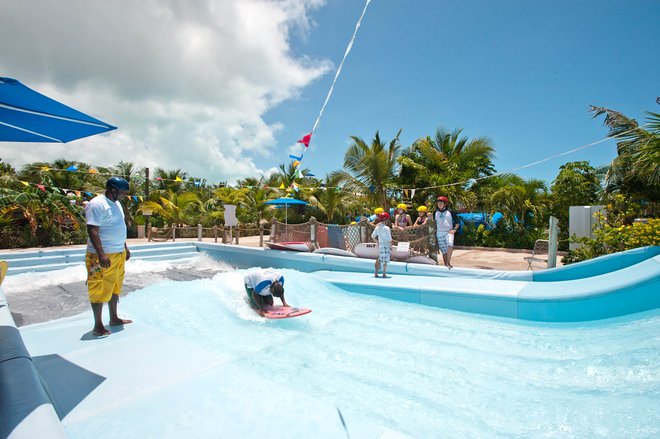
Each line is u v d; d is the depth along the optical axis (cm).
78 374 305
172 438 221
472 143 1800
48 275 861
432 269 764
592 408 298
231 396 271
